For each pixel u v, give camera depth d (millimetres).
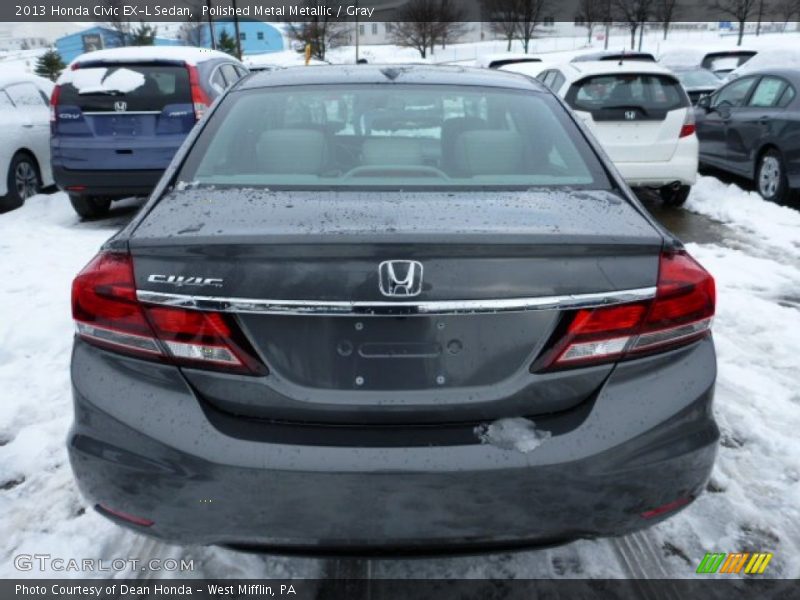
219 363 1843
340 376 1843
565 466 1812
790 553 2477
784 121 7516
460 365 1843
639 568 2398
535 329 1844
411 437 1827
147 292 1849
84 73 7086
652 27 59156
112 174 7105
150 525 1914
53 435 3258
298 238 1777
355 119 2736
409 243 1774
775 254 6133
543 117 2770
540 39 63031
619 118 7352
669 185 7809
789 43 42875
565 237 1818
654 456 1867
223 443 1819
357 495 1802
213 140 2568
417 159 2551
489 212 2037
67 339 4395
